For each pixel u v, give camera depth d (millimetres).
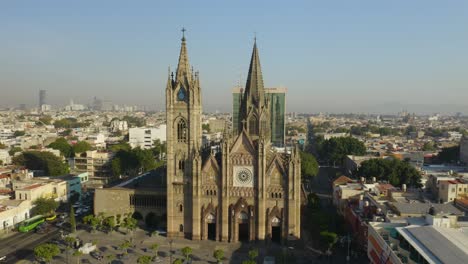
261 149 138250
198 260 126688
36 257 128875
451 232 93062
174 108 145625
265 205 140250
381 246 96625
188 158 146125
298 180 138250
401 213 122562
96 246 139250
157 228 160250
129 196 165500
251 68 148125
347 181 197625
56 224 166000
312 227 151500
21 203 170125
